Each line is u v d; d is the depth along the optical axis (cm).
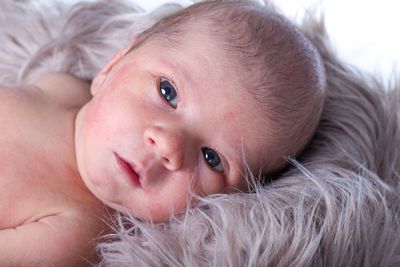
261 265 93
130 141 99
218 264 93
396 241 102
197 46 103
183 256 98
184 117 100
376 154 120
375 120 123
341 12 158
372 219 103
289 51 105
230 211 100
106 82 108
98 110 104
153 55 105
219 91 101
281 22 109
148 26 135
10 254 99
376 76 134
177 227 102
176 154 97
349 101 123
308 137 112
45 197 104
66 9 145
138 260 98
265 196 104
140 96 102
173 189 100
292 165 112
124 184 100
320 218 101
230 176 104
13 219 102
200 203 103
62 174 107
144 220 104
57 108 115
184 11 112
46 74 129
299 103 105
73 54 137
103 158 101
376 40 155
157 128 98
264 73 103
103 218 107
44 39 140
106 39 137
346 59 143
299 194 105
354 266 98
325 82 113
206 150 102
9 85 127
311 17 134
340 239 98
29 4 145
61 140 110
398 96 127
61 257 102
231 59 102
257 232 97
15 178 104
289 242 96
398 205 109
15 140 107
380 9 158
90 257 105
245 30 105
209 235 99
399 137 121
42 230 101
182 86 101
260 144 104
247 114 102
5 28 141
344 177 109
